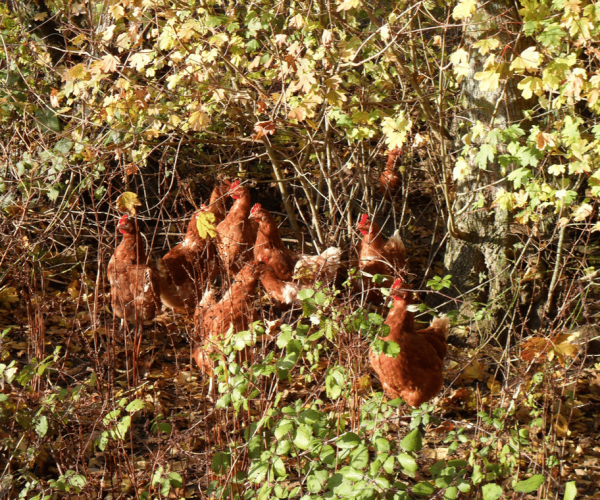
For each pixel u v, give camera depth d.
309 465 2.64
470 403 4.82
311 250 7.37
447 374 5.40
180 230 6.92
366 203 6.89
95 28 5.62
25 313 6.02
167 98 5.94
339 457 2.72
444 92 5.59
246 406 3.38
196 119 4.36
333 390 2.98
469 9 3.67
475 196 5.89
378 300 6.02
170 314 6.12
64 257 6.73
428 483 2.41
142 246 5.25
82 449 3.56
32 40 6.43
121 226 5.11
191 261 5.63
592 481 4.04
